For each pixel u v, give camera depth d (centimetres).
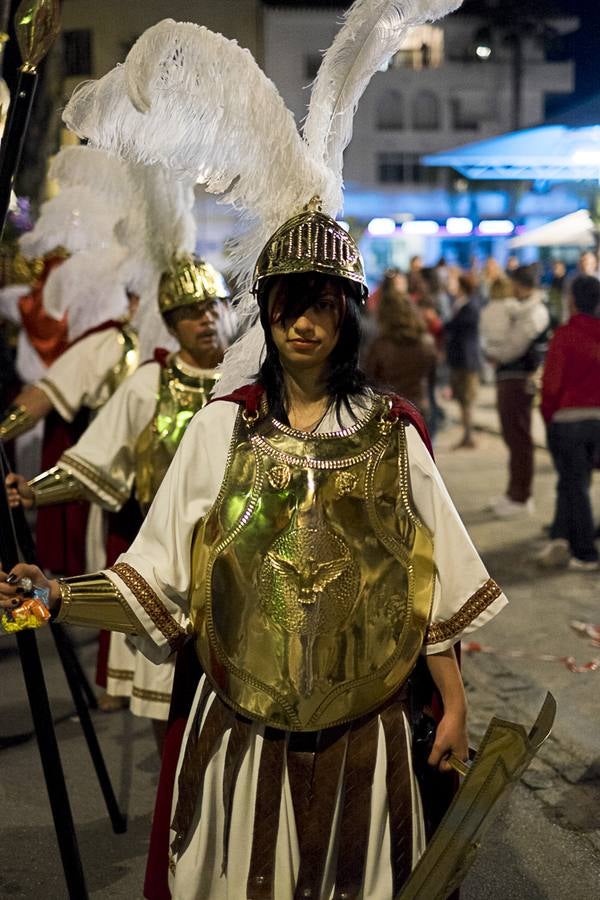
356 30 236
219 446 214
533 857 324
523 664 493
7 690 484
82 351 439
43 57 230
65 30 2456
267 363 216
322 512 204
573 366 656
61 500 350
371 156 3728
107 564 378
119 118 228
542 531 774
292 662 204
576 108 985
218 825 213
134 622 213
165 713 327
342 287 209
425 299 1444
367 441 209
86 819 357
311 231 208
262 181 231
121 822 347
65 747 417
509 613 576
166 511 216
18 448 713
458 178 3170
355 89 240
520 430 819
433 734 225
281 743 209
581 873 314
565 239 1518
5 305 664
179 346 393
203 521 213
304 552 204
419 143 3741
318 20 2702
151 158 234
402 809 208
